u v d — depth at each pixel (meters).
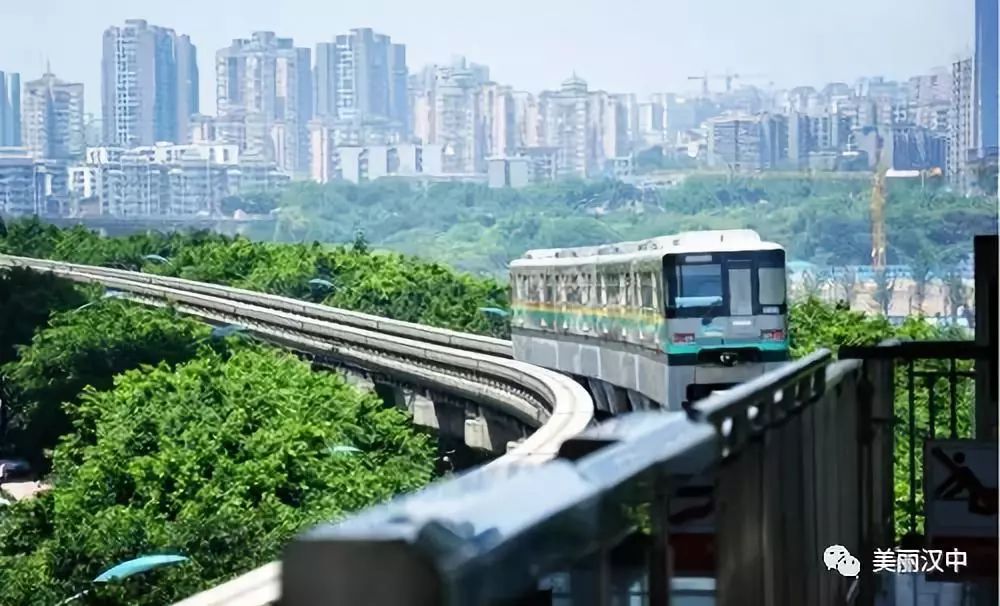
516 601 3.61
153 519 57.56
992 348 11.83
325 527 3.04
